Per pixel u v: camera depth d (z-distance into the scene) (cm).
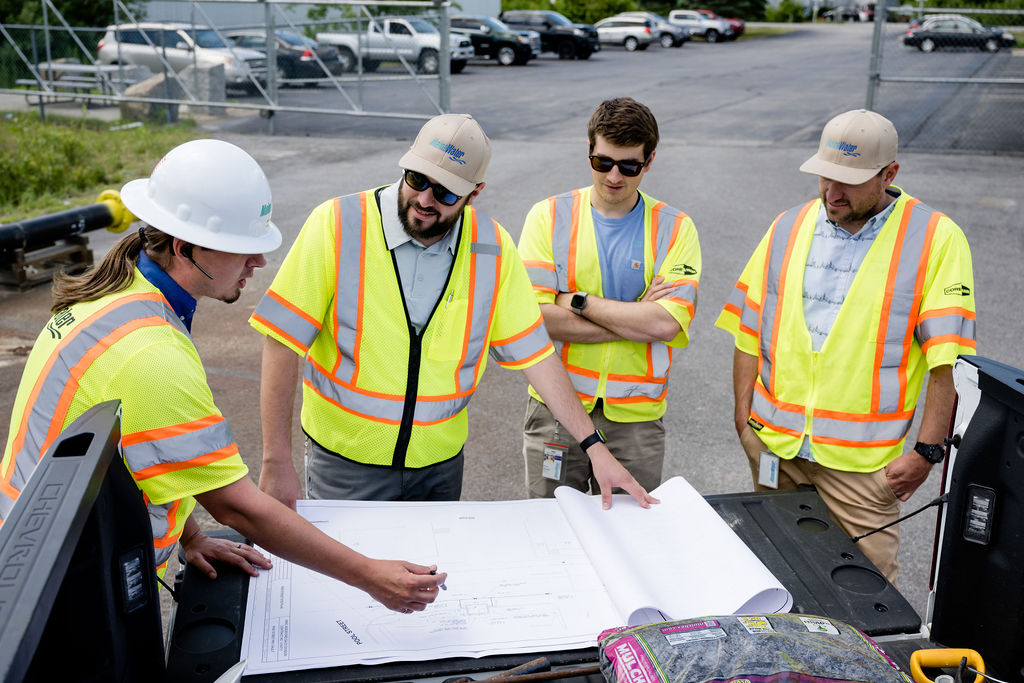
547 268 275
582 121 1523
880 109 1597
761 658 125
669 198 956
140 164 1165
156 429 148
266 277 694
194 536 170
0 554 92
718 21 3612
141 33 1463
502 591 163
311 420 229
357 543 175
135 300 157
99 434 115
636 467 287
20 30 1548
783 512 192
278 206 913
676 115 1602
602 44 3284
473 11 3219
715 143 1319
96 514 112
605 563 166
